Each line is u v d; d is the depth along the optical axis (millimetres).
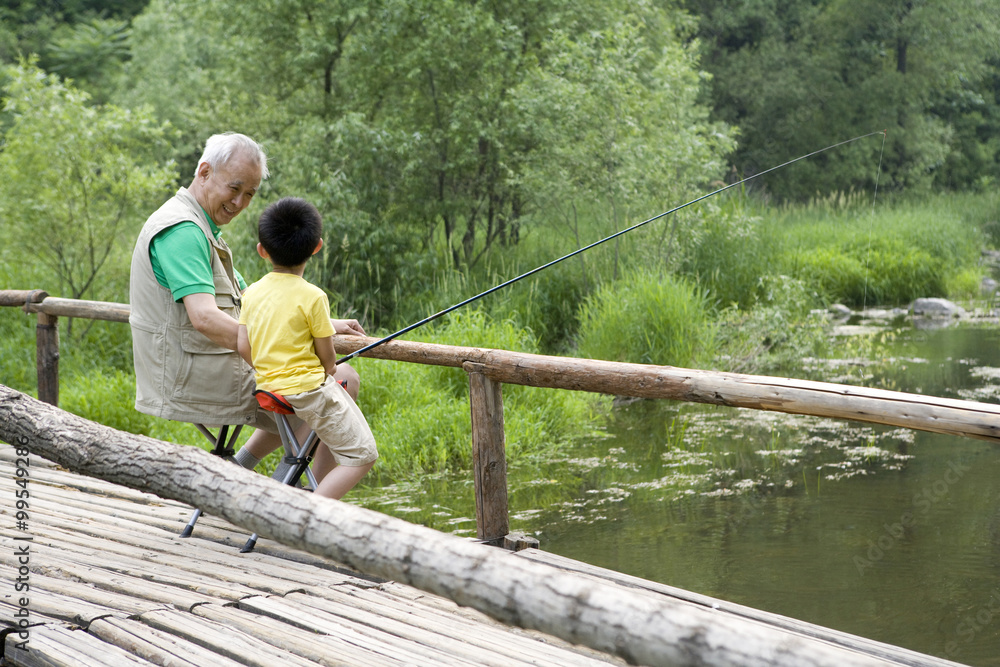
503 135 11547
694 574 3965
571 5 12094
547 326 10289
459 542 1225
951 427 2092
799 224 16656
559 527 4715
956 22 24719
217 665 1993
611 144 10711
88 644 2057
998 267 16406
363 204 10977
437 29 11375
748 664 963
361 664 2045
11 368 8539
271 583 2621
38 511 3373
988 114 28938
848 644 2371
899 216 17219
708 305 10820
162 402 3043
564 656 2146
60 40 25828
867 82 24672
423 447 6230
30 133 9555
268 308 2805
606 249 10734
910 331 10797
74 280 9953
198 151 14078
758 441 6379
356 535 1281
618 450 6352
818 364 8852
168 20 19078
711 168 11070
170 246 2924
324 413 2789
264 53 12734
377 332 10297
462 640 2246
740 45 26984
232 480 1428
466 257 11867
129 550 2924
